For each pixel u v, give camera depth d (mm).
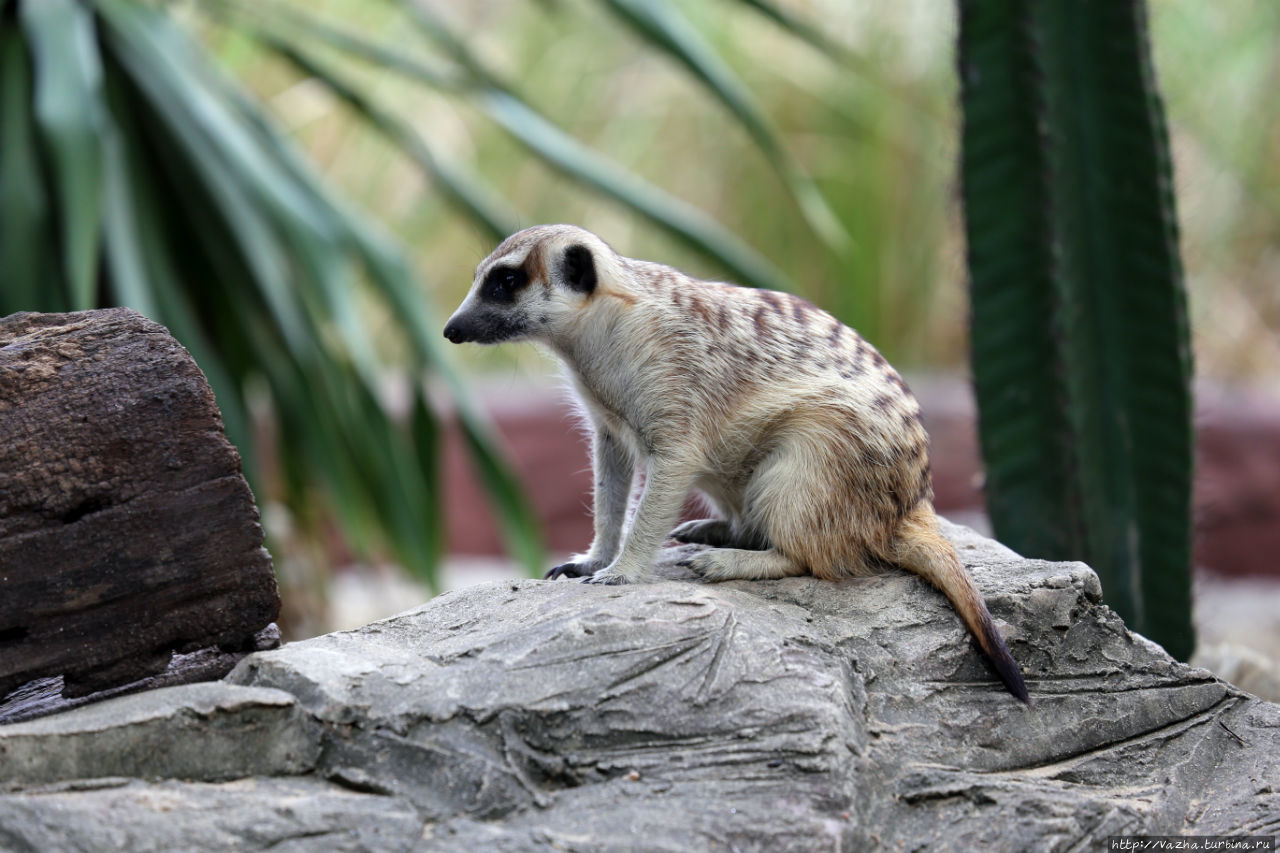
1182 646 5695
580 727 3492
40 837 2918
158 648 3664
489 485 7676
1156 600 5668
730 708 3543
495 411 11766
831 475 4262
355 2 12516
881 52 13078
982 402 5629
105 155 6430
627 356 4379
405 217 12867
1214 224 13383
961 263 6125
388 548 8922
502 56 13812
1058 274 5422
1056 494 5551
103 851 2928
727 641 3713
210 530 3658
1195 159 13281
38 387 3533
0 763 3170
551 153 7984
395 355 12945
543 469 11656
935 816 3535
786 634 3848
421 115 13117
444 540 8438
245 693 3416
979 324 5586
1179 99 13109
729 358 4355
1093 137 5461
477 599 4168
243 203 7004
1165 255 5449
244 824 3080
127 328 3693
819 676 3660
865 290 13141
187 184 7125
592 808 3291
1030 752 3916
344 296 7055
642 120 13742
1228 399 11547
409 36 12625
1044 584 4266
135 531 3582
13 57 6656
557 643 3664
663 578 4469
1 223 6223
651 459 4395
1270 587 10625
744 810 3270
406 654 3764
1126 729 4078
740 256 7918
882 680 3914
